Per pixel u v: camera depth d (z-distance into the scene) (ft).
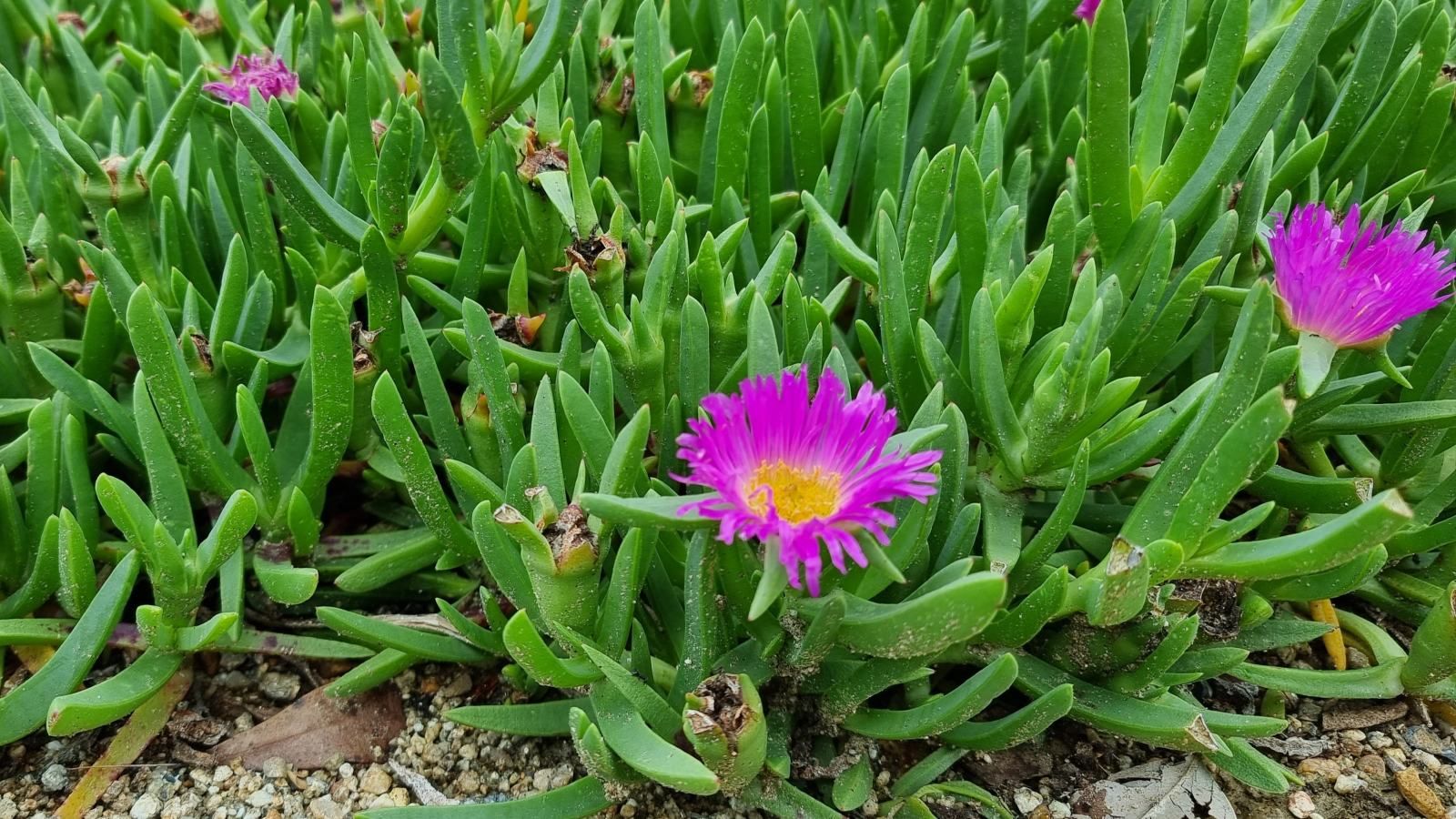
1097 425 1.04
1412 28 1.42
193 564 1.05
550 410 1.00
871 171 1.47
